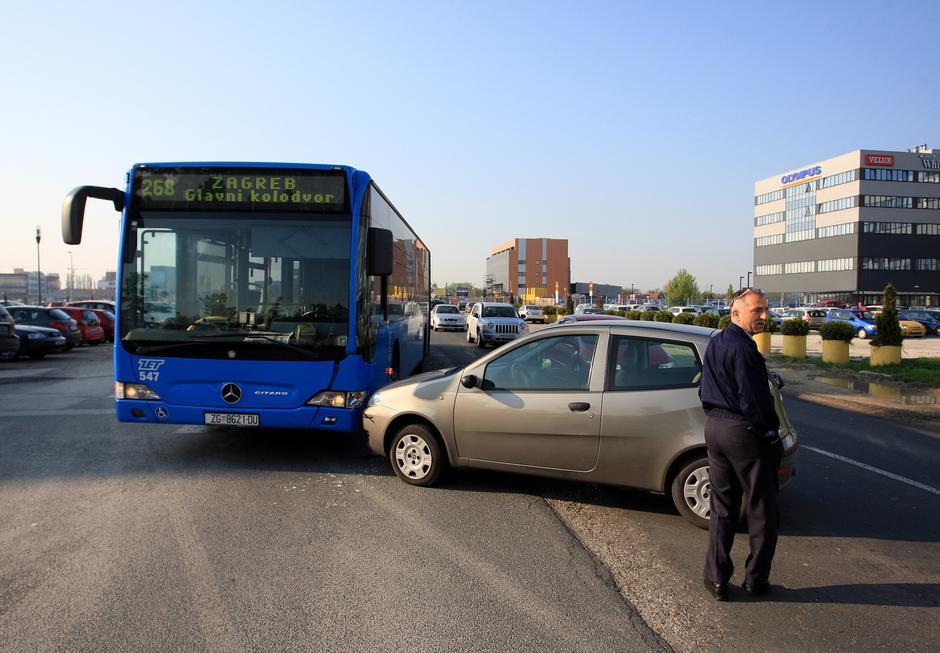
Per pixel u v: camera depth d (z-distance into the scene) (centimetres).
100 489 564
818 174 9712
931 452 781
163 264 636
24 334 1752
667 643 325
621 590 385
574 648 318
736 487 377
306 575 394
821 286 9638
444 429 562
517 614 351
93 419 888
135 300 633
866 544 473
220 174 641
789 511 549
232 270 635
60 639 314
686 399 491
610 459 507
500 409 539
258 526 477
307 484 588
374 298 695
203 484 583
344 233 640
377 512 515
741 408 355
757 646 324
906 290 9012
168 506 520
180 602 355
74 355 2012
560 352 538
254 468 640
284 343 621
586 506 543
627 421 500
